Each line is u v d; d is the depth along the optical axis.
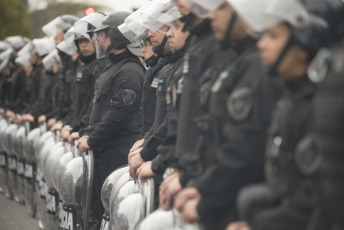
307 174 2.85
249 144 3.15
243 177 3.17
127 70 6.77
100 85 6.92
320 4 3.09
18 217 10.12
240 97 3.21
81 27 7.61
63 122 8.70
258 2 3.06
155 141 5.11
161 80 5.19
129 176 5.64
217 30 3.57
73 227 6.73
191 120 4.07
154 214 4.08
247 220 3.04
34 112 10.75
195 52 4.08
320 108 2.58
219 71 3.62
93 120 6.98
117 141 6.79
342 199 2.57
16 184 11.64
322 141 2.58
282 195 2.94
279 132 2.98
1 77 14.26
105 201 5.83
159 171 4.71
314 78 2.74
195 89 4.06
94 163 6.99
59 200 7.57
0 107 14.21
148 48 5.85
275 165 2.98
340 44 2.70
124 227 4.93
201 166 3.63
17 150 11.05
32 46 11.48
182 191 3.59
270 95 3.17
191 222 3.50
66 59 9.09
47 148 8.62
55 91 9.76
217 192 3.21
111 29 6.82
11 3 39.66
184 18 4.57
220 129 3.42
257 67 3.24
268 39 3.03
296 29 2.94
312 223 2.82
